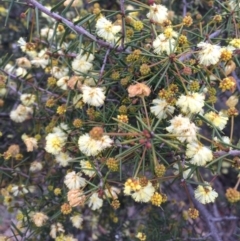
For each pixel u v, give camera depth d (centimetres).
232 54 20
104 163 18
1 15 35
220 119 19
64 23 21
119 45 21
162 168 17
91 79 21
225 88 19
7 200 28
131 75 20
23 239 26
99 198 20
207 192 19
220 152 18
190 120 18
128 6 32
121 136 18
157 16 20
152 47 20
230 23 22
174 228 29
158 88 20
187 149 17
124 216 34
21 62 27
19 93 27
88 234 36
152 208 32
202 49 19
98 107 21
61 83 23
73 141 21
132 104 20
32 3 20
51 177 28
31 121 31
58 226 26
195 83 19
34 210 26
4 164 26
